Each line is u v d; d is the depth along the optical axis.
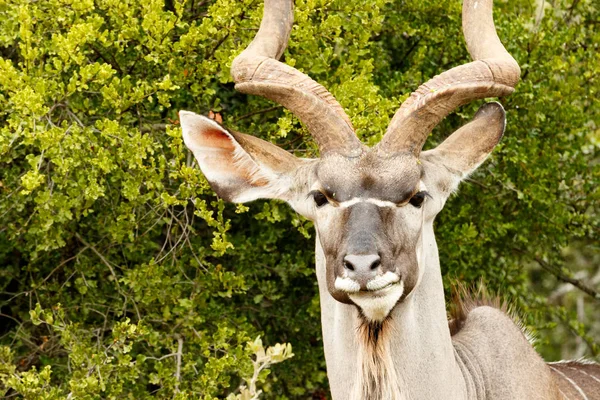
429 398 13.01
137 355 17.50
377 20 17.83
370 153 12.70
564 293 29.88
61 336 18.14
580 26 21.44
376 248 12.03
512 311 16.55
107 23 18.20
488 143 13.66
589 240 25.08
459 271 20.28
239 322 18.61
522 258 22.55
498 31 19.84
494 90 13.34
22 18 15.98
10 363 17.20
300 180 13.52
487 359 14.53
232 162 13.87
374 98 17.00
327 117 12.90
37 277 19.42
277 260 19.78
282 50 14.43
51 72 16.31
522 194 19.98
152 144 16.70
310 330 19.89
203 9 18.92
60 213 16.44
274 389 20.27
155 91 17.33
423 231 13.12
